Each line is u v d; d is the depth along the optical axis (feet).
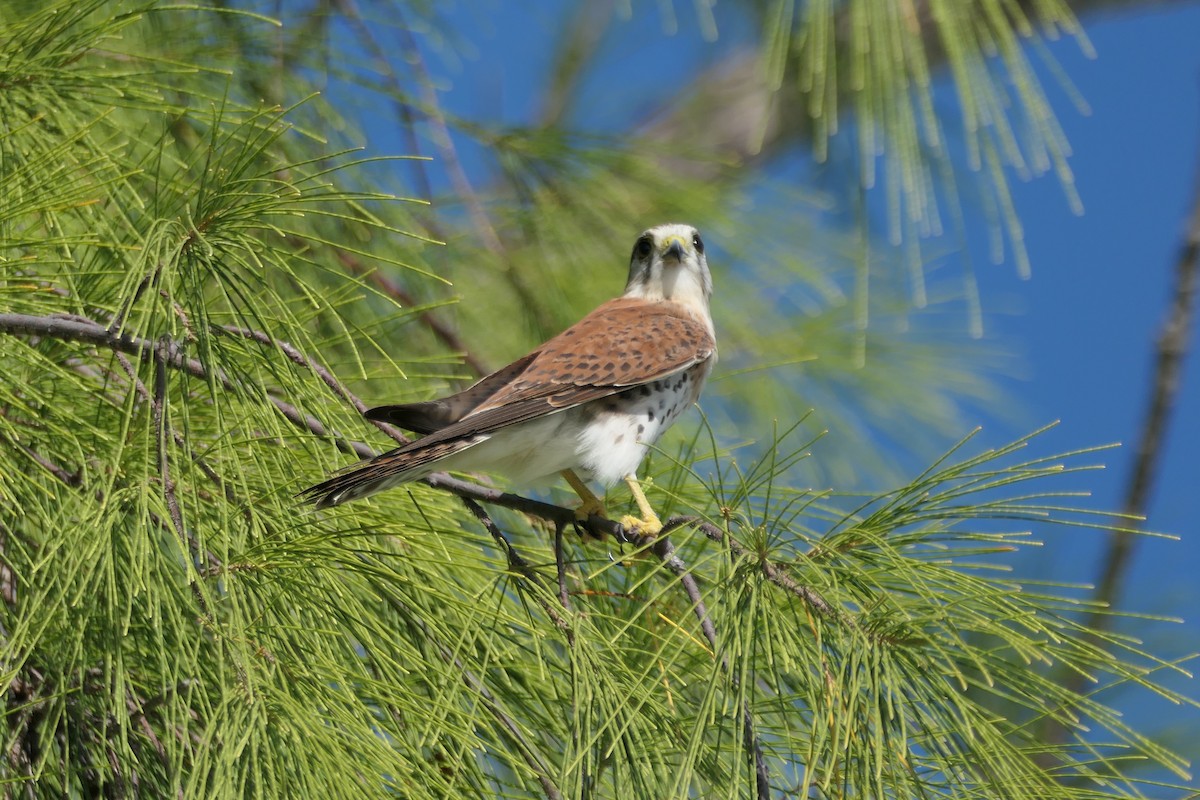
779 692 16.99
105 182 20.10
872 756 16.85
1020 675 17.48
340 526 20.15
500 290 34.14
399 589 18.44
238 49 27.91
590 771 16.76
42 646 17.87
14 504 18.31
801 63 25.27
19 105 21.39
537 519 25.39
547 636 19.62
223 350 18.69
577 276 33.71
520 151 31.94
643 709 18.01
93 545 16.25
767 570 17.49
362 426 22.00
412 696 17.02
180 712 16.92
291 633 17.16
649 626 21.03
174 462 17.93
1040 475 16.47
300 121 28.55
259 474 20.34
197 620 17.01
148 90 23.30
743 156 47.75
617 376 25.75
